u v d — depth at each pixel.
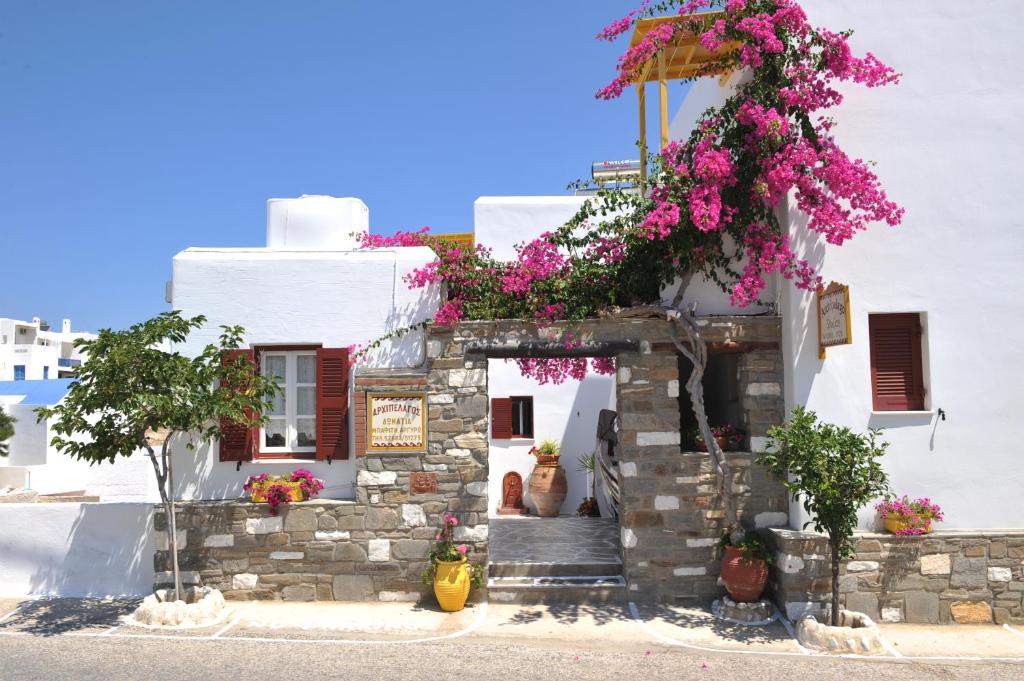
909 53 7.73
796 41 7.62
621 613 7.47
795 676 5.85
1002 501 7.42
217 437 7.95
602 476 11.46
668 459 7.88
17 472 18.50
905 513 7.21
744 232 7.66
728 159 7.41
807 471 6.39
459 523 7.84
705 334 7.85
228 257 8.28
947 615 7.12
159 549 7.82
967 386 7.51
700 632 6.91
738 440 8.09
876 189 7.40
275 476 8.09
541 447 12.70
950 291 7.59
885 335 7.71
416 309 8.22
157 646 6.42
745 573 7.29
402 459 7.89
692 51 9.17
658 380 7.94
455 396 7.95
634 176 8.20
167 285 8.49
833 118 7.74
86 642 6.53
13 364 42.94
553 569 8.23
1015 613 7.12
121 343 6.76
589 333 7.98
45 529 8.06
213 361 7.41
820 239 7.62
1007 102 7.70
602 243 8.13
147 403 6.46
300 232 10.01
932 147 7.69
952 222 7.63
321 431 8.11
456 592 7.44
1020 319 7.56
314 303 8.24
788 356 7.70
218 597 7.46
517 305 8.12
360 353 8.12
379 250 8.54
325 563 7.81
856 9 7.73
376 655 6.25
